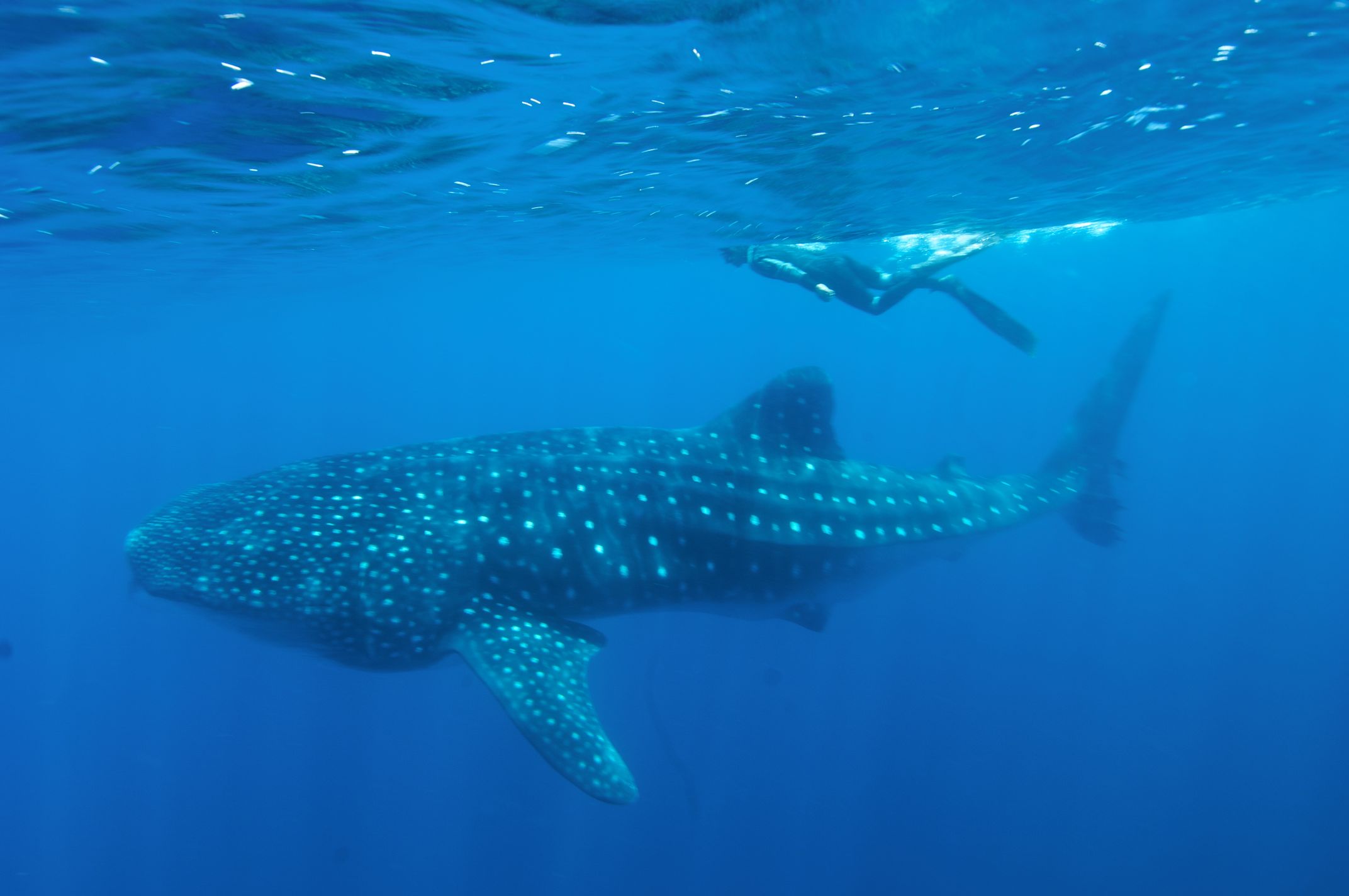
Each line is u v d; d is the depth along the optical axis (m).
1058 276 61.78
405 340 94.19
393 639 6.64
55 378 79.88
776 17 7.19
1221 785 22.59
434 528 7.10
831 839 20.09
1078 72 9.45
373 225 19.02
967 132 11.62
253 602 6.55
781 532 8.46
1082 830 20.78
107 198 13.76
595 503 7.70
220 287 30.97
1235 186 20.52
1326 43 9.07
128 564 6.91
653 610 7.99
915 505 9.79
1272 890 19.25
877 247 23.73
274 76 8.06
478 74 8.34
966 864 19.59
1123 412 13.12
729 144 11.85
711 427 8.88
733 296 64.69
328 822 22.05
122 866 22.58
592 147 11.85
